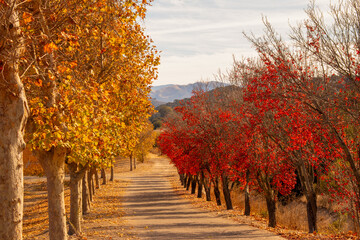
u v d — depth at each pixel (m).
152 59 16.20
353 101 11.09
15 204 5.70
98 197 35.41
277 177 17.72
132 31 14.66
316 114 12.42
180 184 54.34
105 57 13.95
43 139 8.74
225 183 25.75
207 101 25.88
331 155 13.55
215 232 15.60
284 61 12.79
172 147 33.75
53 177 10.33
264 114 15.49
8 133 5.78
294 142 13.88
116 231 15.96
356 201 14.05
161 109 160.50
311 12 11.41
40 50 8.95
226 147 22.08
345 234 14.58
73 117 9.36
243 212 24.00
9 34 6.05
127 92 15.57
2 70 5.70
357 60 10.70
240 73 21.70
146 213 24.16
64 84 9.39
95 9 10.28
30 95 9.64
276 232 15.45
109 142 13.02
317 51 11.27
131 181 57.16
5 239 5.54
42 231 18.83
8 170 5.70
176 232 15.70
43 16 8.10
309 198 15.75
